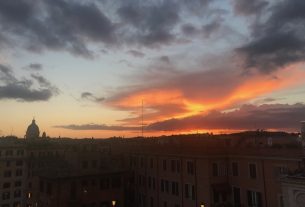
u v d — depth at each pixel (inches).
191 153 1833.2
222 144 2240.4
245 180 1652.3
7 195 3203.7
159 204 2153.1
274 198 1472.7
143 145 2536.9
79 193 2122.3
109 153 2736.2
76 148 3041.3
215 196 1717.5
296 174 1104.2
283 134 2529.5
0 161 3196.4
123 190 2349.9
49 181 2134.6
